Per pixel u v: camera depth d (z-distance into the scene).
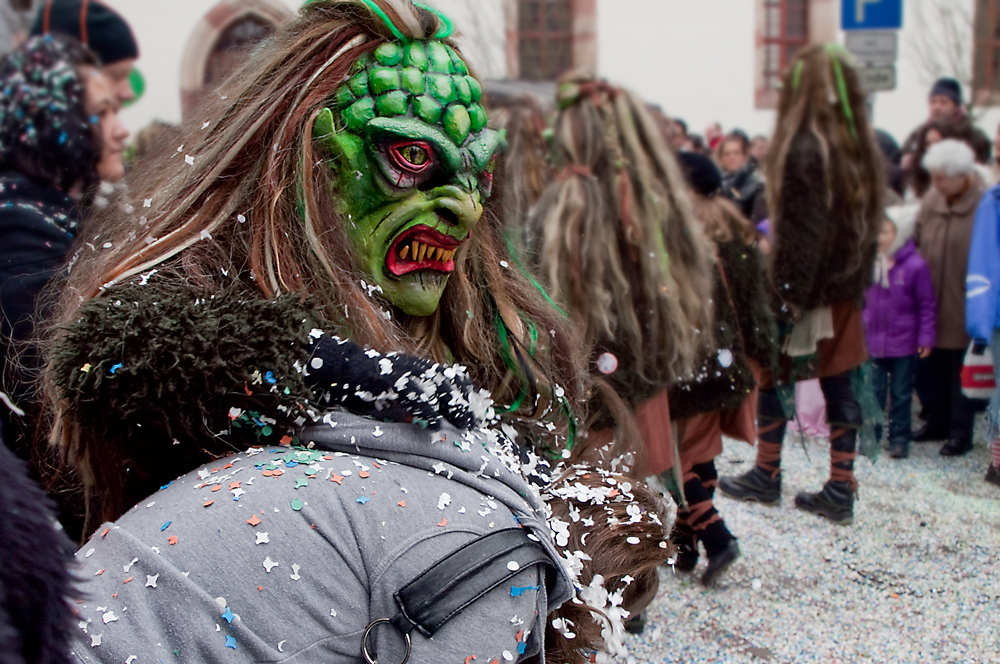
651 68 9.98
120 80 2.84
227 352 0.74
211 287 0.85
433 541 0.75
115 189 1.12
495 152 1.02
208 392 0.74
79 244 1.17
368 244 0.95
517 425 1.11
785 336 3.13
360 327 0.91
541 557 0.81
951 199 3.94
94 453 0.87
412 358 0.82
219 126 0.96
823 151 3.03
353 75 0.94
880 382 4.09
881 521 3.25
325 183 0.93
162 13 8.55
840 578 2.79
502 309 1.16
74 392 0.76
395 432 0.80
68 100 1.72
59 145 1.65
